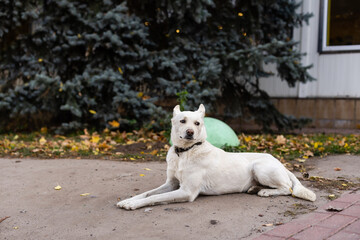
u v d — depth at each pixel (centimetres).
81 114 868
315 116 1182
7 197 429
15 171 545
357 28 1134
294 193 407
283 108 1226
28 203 408
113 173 529
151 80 940
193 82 881
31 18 884
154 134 858
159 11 971
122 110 996
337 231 306
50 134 923
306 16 1038
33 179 500
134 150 725
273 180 415
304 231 308
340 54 1156
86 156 669
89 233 322
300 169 570
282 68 940
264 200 400
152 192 411
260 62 885
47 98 888
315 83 1196
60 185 473
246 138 824
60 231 330
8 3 859
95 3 911
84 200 415
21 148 738
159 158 652
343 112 1145
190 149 399
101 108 905
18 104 893
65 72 989
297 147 730
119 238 308
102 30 884
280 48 954
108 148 728
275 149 725
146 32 935
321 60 1187
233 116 988
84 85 882
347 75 1151
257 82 1028
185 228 324
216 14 980
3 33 910
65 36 879
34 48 933
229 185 417
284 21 1040
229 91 1023
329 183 478
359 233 300
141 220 347
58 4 861
